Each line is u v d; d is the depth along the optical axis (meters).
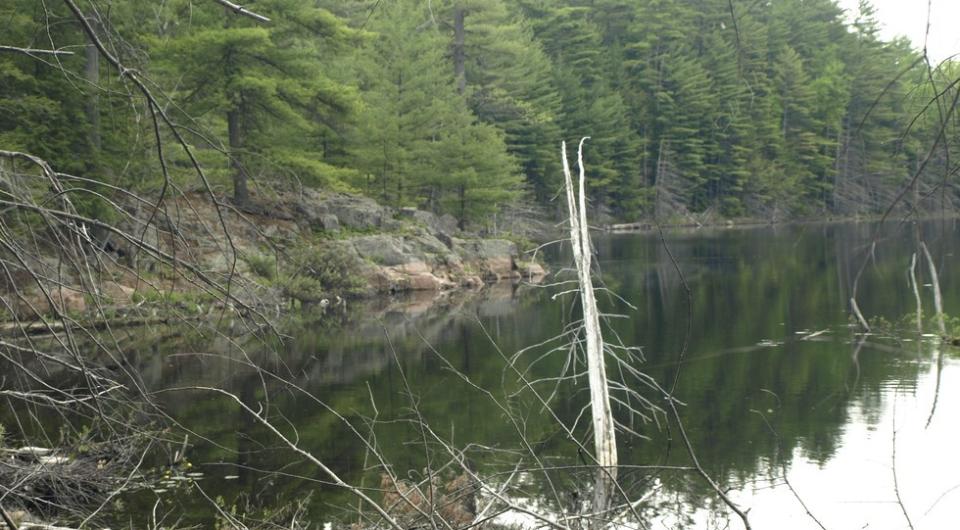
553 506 8.16
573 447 10.70
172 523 7.87
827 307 22.20
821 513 8.26
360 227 32.62
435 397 13.91
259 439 11.25
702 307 23.67
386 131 35.59
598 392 10.01
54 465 7.61
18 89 15.66
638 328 20.50
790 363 15.52
